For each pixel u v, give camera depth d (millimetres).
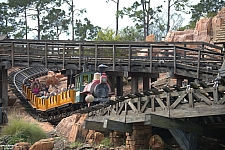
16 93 31375
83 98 21953
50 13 63531
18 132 16219
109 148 14453
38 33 63969
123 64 22844
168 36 33062
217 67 20781
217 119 11844
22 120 17328
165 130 14359
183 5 46656
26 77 38969
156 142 13422
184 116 11141
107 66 22031
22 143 14367
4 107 25656
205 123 12102
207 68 19922
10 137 16016
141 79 33938
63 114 23328
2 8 62531
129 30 47594
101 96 20531
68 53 25469
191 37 31219
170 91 11664
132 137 13797
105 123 13844
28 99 28766
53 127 21281
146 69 22188
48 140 14312
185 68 20672
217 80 10430
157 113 12133
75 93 22688
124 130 13945
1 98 25641
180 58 22234
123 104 14156
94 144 15430
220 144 13234
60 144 15969
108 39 40406
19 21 63125
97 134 15609
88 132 16234
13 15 62062
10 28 60188
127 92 29781
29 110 27875
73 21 64000
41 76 43125
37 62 25594
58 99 24094
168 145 13734
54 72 42281
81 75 22375
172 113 11508
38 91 31047
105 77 20812
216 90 10344
